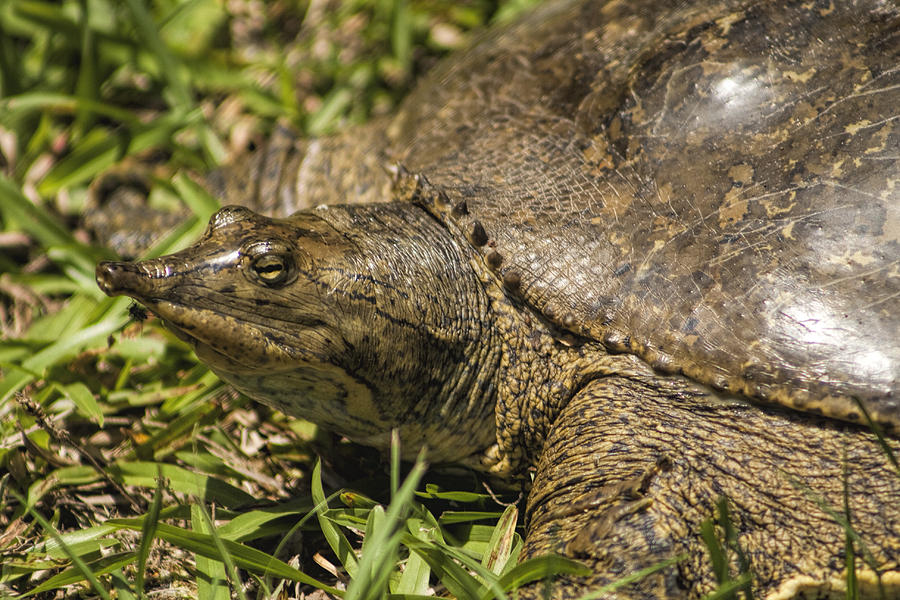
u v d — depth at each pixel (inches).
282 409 225.5
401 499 175.9
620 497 193.0
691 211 214.5
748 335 197.5
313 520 225.8
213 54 380.8
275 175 332.2
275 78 386.3
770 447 195.9
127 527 211.6
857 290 194.9
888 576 182.9
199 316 200.2
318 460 222.1
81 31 356.5
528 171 239.0
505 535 208.4
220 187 333.7
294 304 207.0
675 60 235.6
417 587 197.9
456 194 239.1
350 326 211.8
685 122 225.8
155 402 266.7
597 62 255.6
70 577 200.2
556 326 219.5
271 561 200.1
